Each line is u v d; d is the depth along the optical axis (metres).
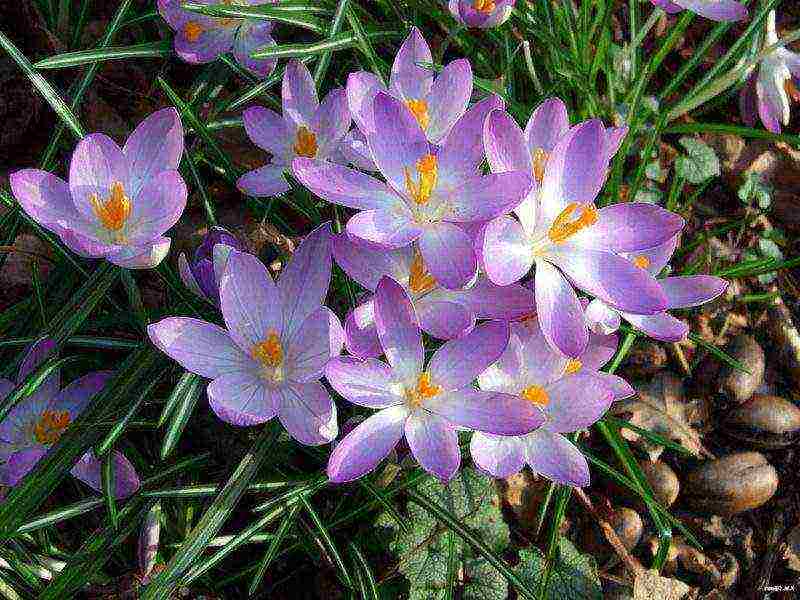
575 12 0.35
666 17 0.39
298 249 0.21
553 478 0.22
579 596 0.28
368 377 0.21
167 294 0.27
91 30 0.35
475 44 0.33
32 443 0.25
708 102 0.39
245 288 0.21
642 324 0.24
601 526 0.30
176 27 0.29
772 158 0.38
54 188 0.22
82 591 0.25
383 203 0.21
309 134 0.25
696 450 0.33
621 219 0.22
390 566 0.27
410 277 0.22
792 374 0.35
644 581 0.30
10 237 0.27
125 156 0.22
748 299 0.35
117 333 0.28
